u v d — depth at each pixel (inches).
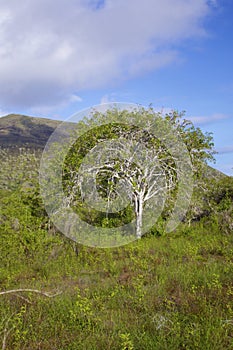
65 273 301.4
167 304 209.9
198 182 521.0
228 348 156.1
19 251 339.3
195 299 213.3
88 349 160.4
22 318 192.7
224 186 525.0
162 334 167.8
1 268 308.7
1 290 249.0
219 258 328.5
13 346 167.9
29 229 364.2
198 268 286.2
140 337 165.6
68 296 227.3
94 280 274.5
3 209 366.0
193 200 479.8
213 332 166.1
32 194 407.8
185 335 165.0
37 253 340.2
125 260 322.0
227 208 499.2
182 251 349.4
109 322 189.2
